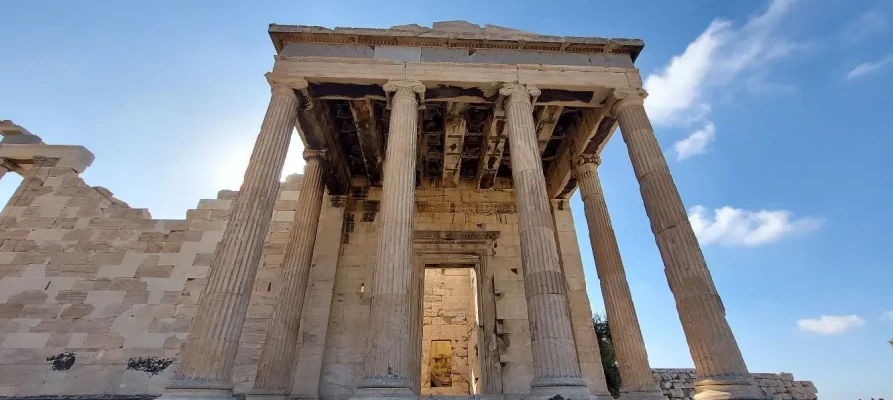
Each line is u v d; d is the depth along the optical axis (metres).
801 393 23.78
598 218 18.86
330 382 18.14
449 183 23.89
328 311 19.48
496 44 17.19
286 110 15.23
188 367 10.47
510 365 19.16
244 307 11.88
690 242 13.30
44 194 20.75
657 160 14.97
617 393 26.12
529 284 12.75
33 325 17.77
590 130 18.94
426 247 21.75
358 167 23.30
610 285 17.61
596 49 17.64
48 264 19.11
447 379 27.22
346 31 16.62
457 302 29.14
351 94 16.56
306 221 18.30
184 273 19.30
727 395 10.70
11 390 16.48
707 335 11.95
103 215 20.44
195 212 20.77
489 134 19.83
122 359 17.38
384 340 11.44
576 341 19.61
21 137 22.78
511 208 23.45
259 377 15.02
